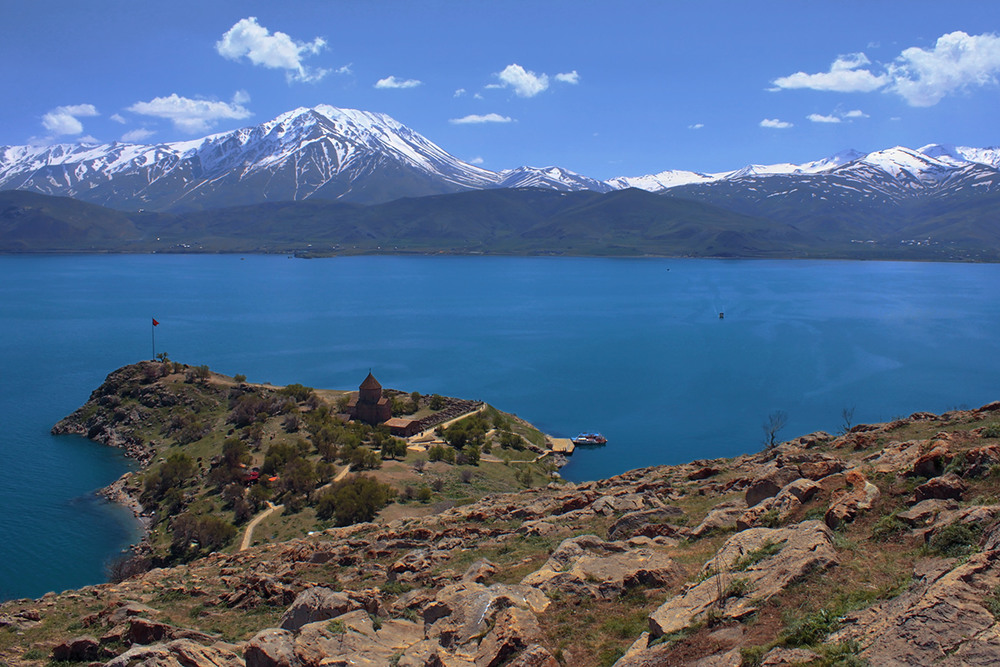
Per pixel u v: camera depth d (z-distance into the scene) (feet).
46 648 95.14
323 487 273.13
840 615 56.75
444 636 71.82
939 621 50.34
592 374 583.99
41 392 508.94
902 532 72.95
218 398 427.33
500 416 425.69
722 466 151.33
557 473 344.90
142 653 71.51
